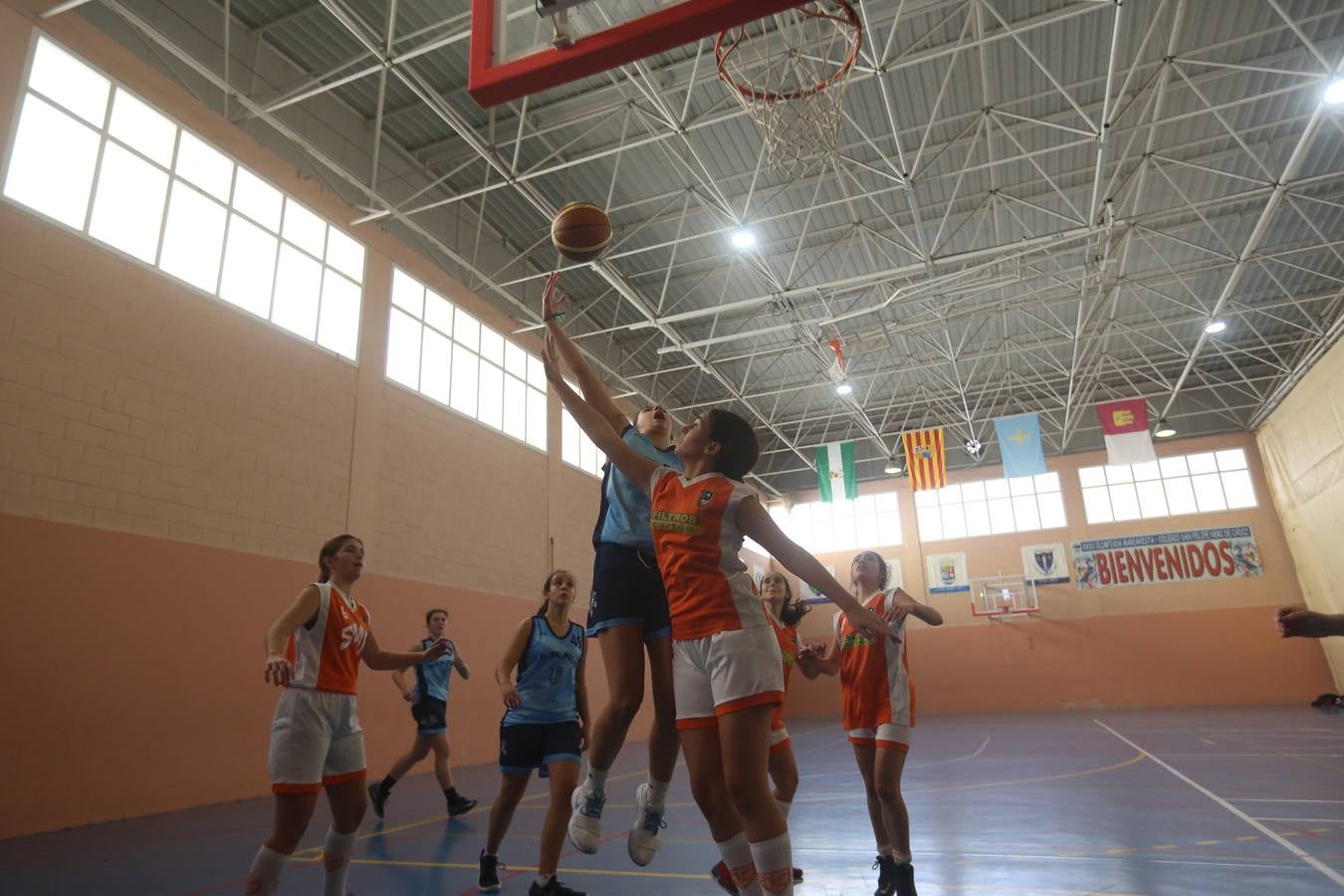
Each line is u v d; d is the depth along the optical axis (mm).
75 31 9312
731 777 2219
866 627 2338
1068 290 19391
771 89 11891
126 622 8711
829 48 11406
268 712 10164
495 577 15297
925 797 7820
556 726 4605
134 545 8953
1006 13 11695
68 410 8539
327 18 11930
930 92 13328
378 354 13289
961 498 27625
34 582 7930
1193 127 14578
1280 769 9039
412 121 14266
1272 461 23844
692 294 19500
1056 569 25922
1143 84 12930
